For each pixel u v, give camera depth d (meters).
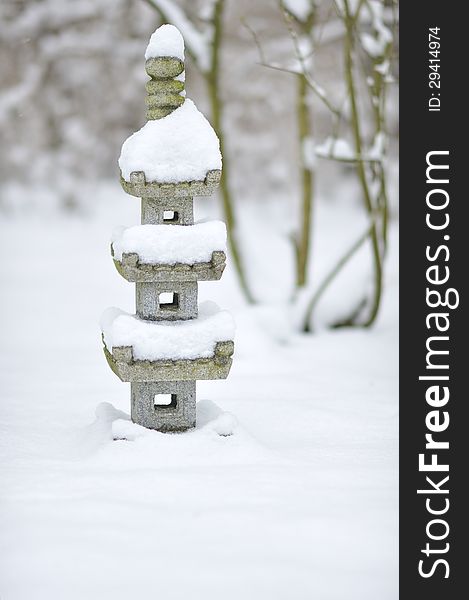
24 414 7.44
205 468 5.85
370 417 7.40
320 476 5.75
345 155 10.12
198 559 4.54
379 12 10.18
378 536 4.83
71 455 6.27
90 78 24.41
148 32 24.11
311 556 4.60
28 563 4.49
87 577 4.36
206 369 6.06
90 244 21.16
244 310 10.83
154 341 5.98
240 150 24.20
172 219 6.21
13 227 23.19
